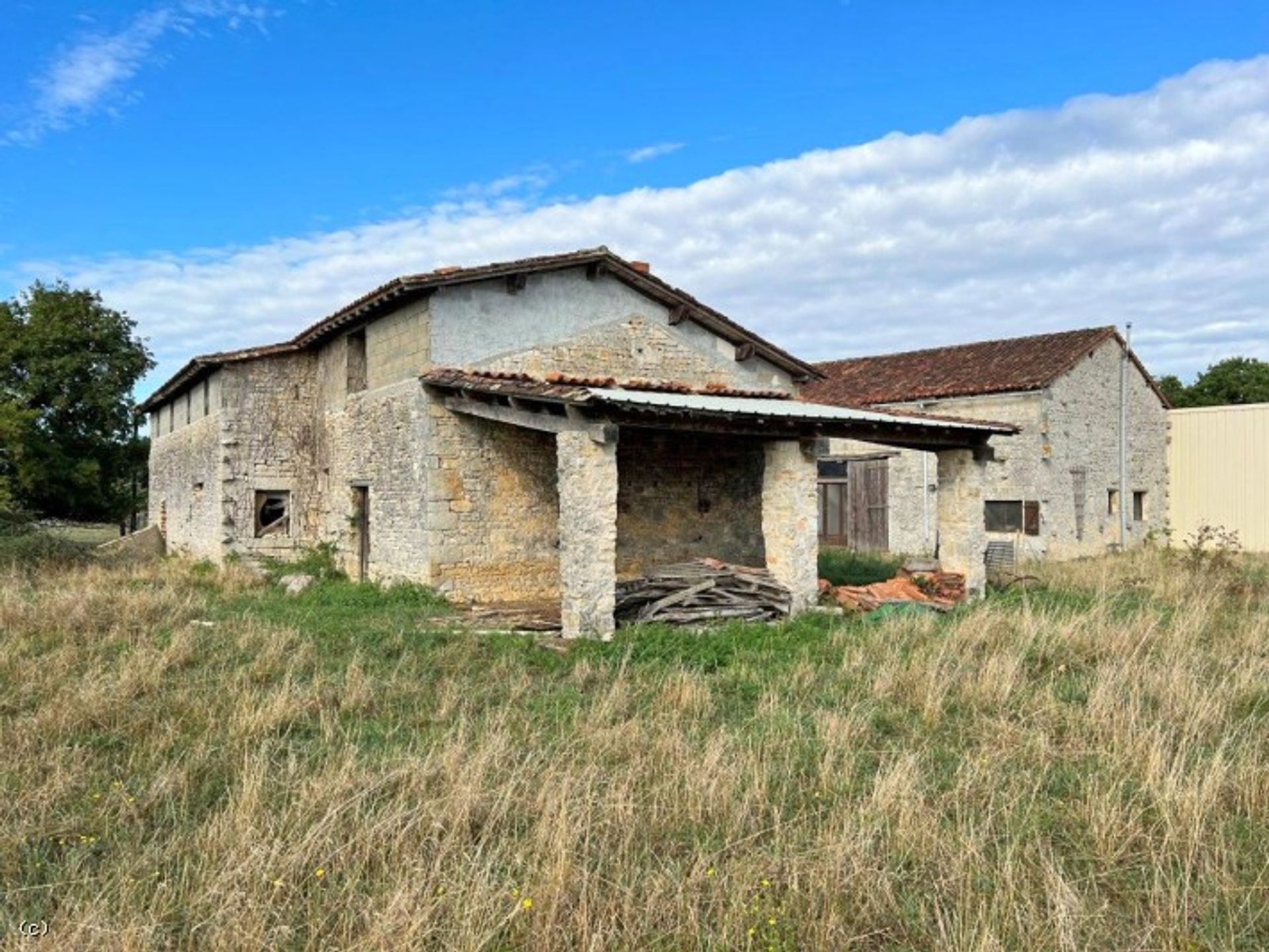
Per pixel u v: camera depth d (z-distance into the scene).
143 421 29.70
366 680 7.89
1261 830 4.95
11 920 3.95
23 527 20.36
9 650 8.95
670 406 10.42
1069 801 5.42
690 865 4.57
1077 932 3.91
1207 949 3.89
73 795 5.45
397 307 14.30
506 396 11.56
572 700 7.59
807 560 12.44
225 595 14.35
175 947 3.85
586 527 10.46
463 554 13.54
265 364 17.84
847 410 14.01
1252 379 38.75
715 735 6.41
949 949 3.73
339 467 16.73
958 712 7.35
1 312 26.77
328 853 4.50
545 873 4.21
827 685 8.07
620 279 15.16
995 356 23.30
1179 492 25.39
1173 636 9.62
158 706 7.21
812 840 4.80
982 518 14.23
